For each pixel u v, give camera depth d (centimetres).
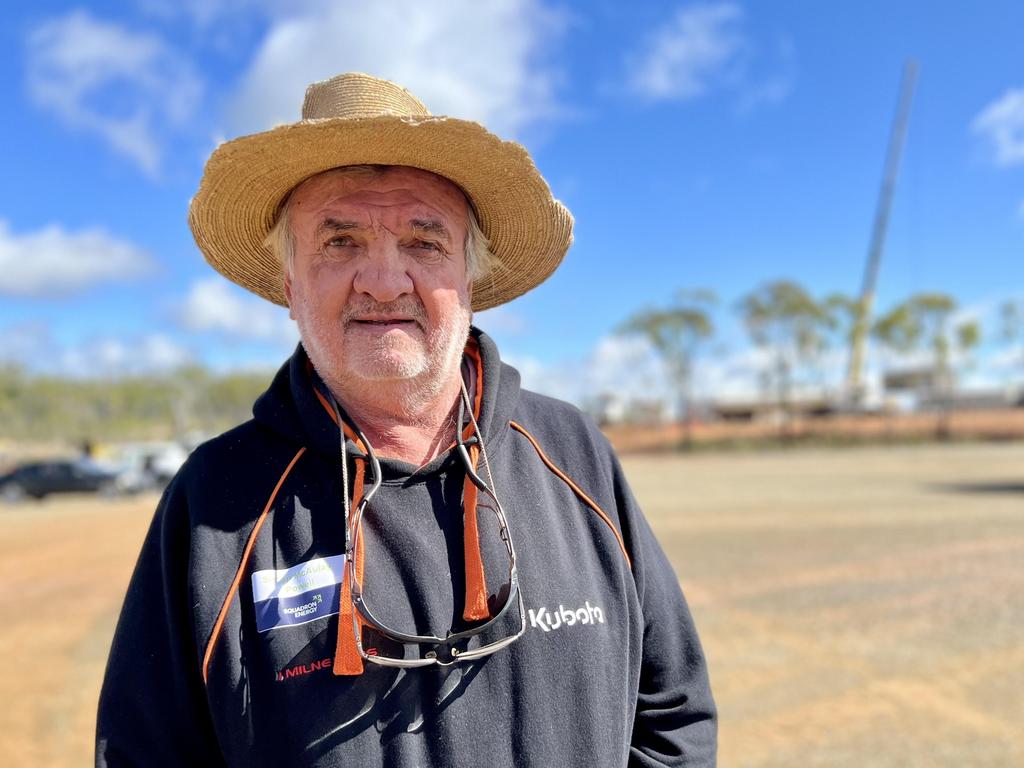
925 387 7494
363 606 135
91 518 1944
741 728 471
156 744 143
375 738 133
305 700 134
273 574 141
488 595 145
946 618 703
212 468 152
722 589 854
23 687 562
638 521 176
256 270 191
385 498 148
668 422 6238
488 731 138
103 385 8294
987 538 1145
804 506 1667
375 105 160
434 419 165
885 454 4238
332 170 155
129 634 148
